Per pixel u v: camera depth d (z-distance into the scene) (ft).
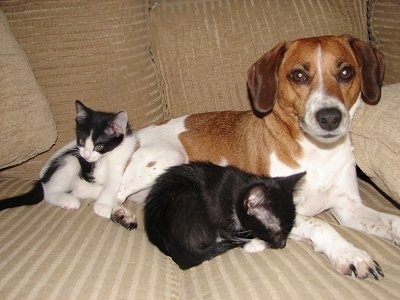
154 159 2.05
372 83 1.74
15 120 1.79
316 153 1.78
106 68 2.05
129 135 2.14
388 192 1.64
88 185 2.06
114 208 1.79
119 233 1.65
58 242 1.54
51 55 1.99
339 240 1.49
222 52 2.17
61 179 1.99
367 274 1.36
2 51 1.78
